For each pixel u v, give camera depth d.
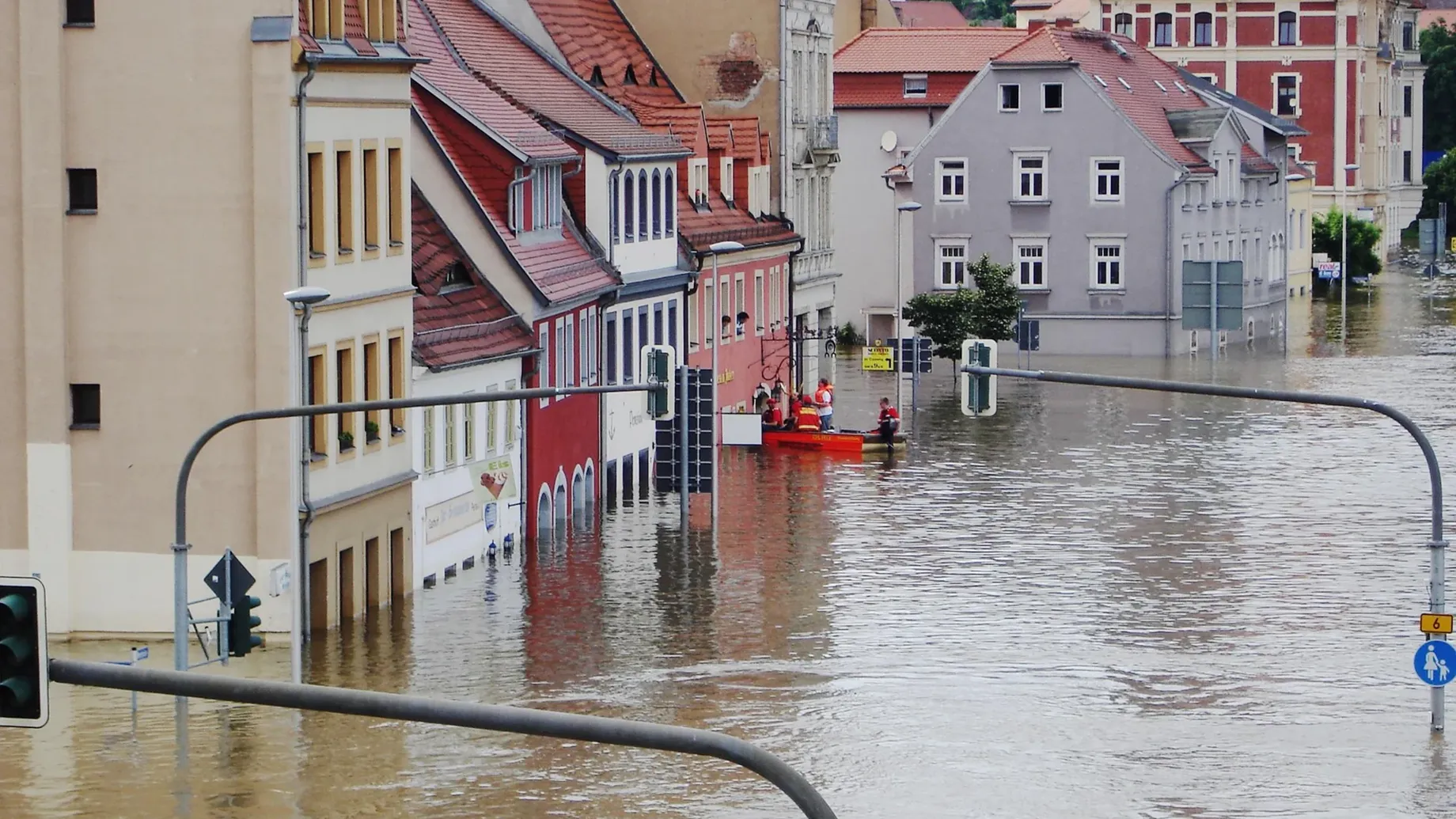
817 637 97.06
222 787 73.75
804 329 187.25
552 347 125.69
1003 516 129.88
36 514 94.81
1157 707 85.25
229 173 93.25
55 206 93.88
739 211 175.50
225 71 92.88
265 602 94.19
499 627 98.94
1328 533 123.88
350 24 99.56
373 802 72.12
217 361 93.81
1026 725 82.69
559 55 154.88
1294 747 79.56
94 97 93.69
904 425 175.50
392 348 104.94
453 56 134.75
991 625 99.69
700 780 75.44
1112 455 156.62
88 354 94.50
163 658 92.50
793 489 141.38
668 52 183.50
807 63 191.75
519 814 71.06
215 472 94.19
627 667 91.19
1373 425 172.75
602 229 137.75
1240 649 95.19
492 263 120.38
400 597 105.44
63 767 76.00
